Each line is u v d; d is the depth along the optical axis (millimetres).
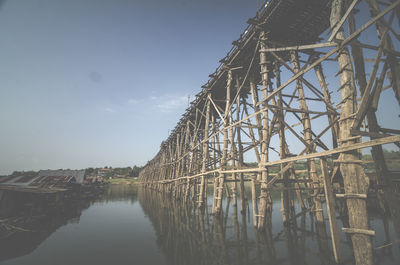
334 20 5578
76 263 6320
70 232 10188
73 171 33625
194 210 15664
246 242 7547
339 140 5051
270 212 12758
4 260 6598
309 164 9484
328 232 8055
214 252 6785
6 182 19906
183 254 6812
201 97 16188
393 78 4637
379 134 4406
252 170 9055
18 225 11102
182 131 23719
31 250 7570
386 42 4770
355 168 4762
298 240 7395
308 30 9164
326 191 5375
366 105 4469
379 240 6781
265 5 8672
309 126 8680
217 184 13156
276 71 10156
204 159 15227
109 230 10547
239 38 10281
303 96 9062
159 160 41000
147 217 13930
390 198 4410
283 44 9281
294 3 7703
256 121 10961
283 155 9555
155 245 7953
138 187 59531
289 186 9969
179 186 22391
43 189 15648
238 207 15992
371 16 4855
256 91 12758
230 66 12078
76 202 22406
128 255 6926
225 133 12508
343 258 5586
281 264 5582
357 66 5023
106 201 23734
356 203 4652
